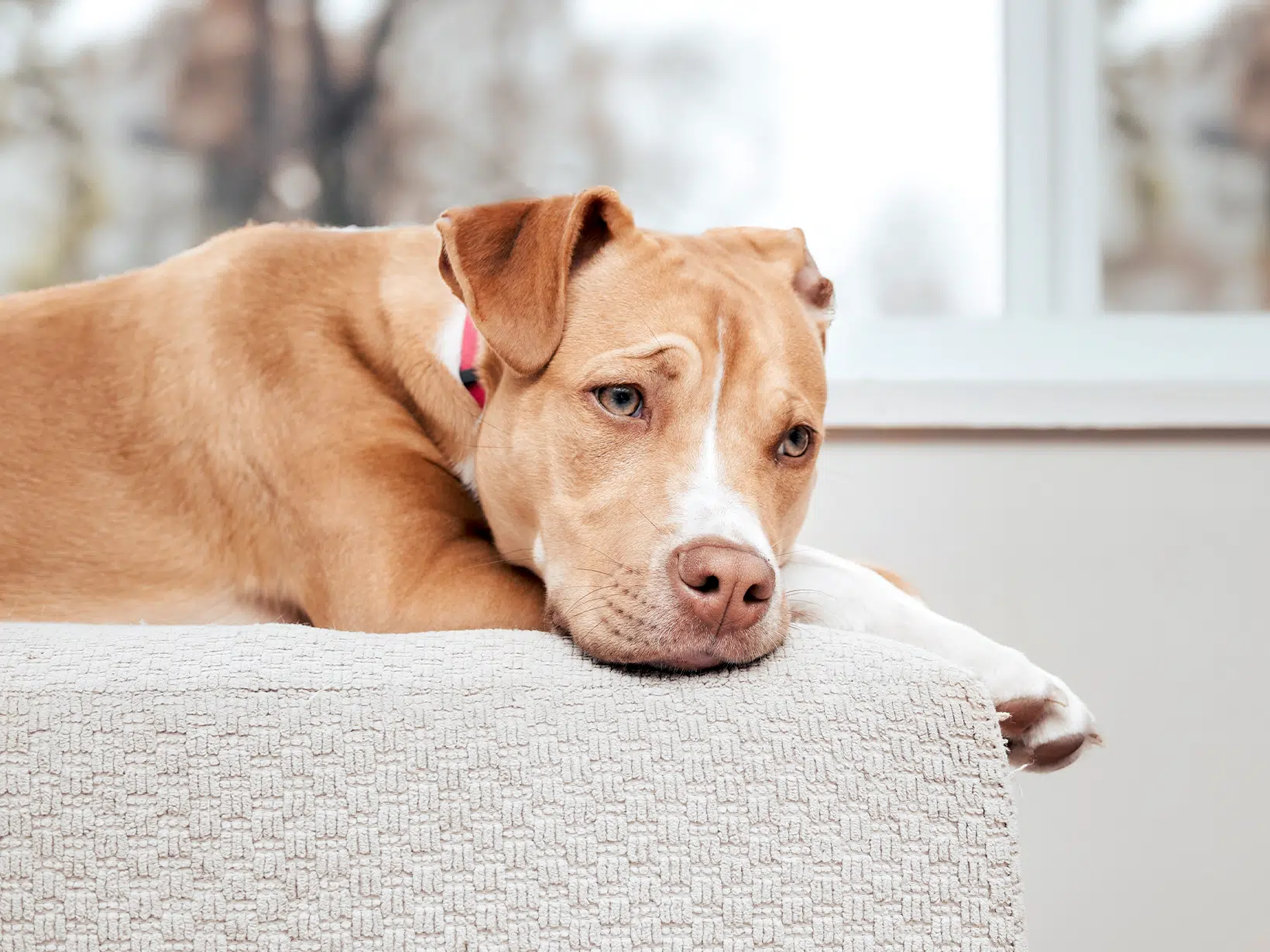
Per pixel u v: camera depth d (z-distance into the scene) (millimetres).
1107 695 2842
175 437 1817
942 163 3225
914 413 2773
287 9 3535
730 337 1562
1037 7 3113
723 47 3301
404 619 1604
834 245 3246
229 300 1854
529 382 1601
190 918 1049
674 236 1773
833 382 2793
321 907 1053
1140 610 2846
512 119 3412
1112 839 2812
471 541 1718
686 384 1519
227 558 1787
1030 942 2777
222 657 1130
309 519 1705
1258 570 2857
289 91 3475
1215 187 3248
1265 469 2861
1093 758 2820
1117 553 2846
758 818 1077
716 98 3309
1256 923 2816
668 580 1312
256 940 1049
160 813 1058
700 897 1064
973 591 2834
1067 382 2785
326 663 1127
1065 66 3117
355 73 3465
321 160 3445
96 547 1812
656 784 1080
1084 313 3115
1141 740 2832
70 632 1209
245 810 1061
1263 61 3234
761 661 1180
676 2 3320
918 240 3229
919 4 3225
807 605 1602
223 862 1055
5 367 1880
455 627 1575
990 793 1090
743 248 1849
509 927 1057
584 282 1612
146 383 1854
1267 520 2857
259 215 3410
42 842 1050
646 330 1543
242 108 3406
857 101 3246
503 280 1562
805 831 1076
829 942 1063
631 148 3359
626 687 1127
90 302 1956
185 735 1067
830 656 1182
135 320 1911
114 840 1053
